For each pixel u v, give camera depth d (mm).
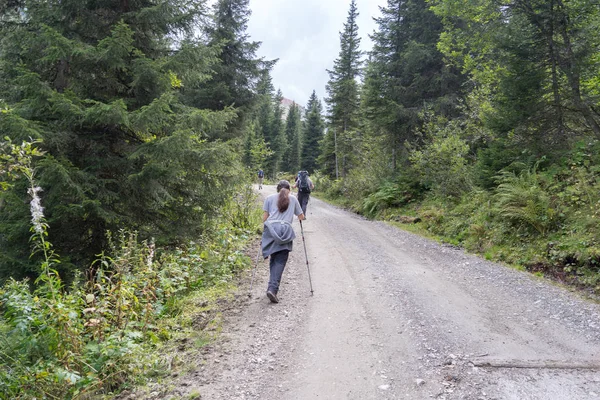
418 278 6785
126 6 7777
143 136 7809
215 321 4824
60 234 6703
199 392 3264
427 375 3555
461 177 12781
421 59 16797
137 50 6941
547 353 3943
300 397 3223
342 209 20141
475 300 5629
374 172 19016
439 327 4633
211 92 19250
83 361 3395
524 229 8344
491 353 3953
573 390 3264
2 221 6281
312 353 4012
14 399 3092
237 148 10422
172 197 7652
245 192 12031
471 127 14062
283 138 65688
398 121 17906
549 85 10047
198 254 7504
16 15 7680
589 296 5734
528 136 10289
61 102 6121
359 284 6398
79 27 7484
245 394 3254
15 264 6277
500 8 11398
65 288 6191
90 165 6875
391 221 14094
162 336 4410
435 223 11773
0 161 4484
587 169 8422
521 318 4922
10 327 3615
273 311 5207
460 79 16812
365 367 3721
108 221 6434
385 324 4746
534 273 7047
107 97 7469
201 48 7789
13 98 7117
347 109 29109
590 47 9297
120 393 3326
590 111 9562
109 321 4082
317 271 7223
